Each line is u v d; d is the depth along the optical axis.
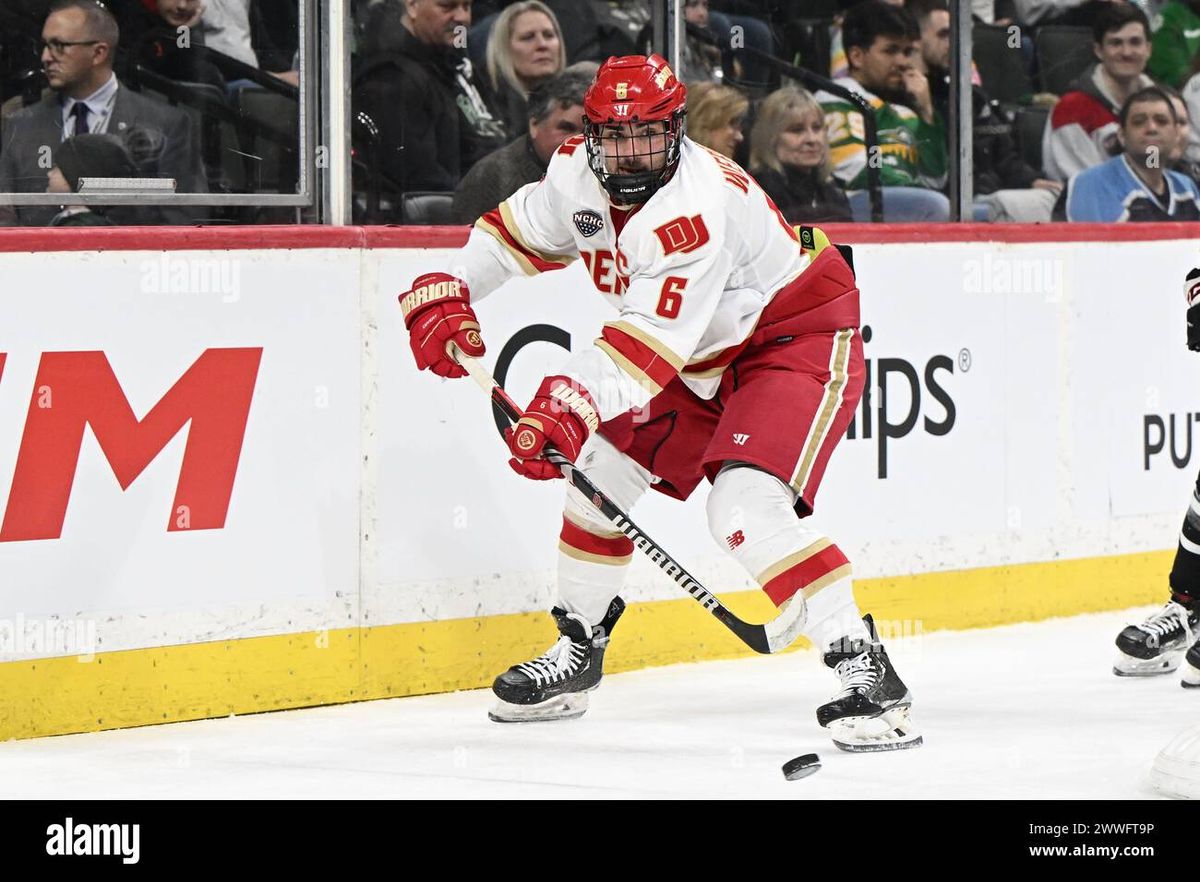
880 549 8.02
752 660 7.60
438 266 6.84
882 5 8.05
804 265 6.09
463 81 7.16
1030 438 8.51
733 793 5.30
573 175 5.95
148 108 6.54
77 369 6.03
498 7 7.19
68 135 6.41
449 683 6.91
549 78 7.35
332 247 6.56
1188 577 7.23
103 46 6.43
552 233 6.15
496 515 7.00
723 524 5.89
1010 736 6.14
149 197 6.50
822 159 8.04
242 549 6.41
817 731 6.22
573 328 7.20
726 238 5.73
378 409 6.70
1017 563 8.50
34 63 6.33
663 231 5.62
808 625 5.93
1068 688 7.00
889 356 8.01
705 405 6.25
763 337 6.06
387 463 6.73
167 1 6.53
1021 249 8.42
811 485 5.95
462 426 6.90
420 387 6.79
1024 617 8.54
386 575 6.75
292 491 6.51
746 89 7.82
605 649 6.84
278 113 6.77
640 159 5.59
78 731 6.09
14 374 5.91
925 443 8.15
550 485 7.14
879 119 8.14
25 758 5.72
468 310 6.09
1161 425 9.00
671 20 7.57
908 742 5.92
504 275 6.30
